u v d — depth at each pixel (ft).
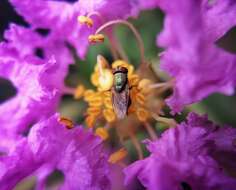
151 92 0.29
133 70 0.30
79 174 0.27
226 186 0.24
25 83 0.28
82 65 0.34
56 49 0.31
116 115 0.29
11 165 0.26
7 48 0.29
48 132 0.27
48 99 0.27
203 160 0.25
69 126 0.27
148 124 0.29
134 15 0.28
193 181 0.25
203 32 0.22
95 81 0.30
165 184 0.24
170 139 0.26
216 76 0.24
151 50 0.34
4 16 0.38
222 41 0.34
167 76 0.31
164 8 0.24
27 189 0.33
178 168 0.25
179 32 0.22
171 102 0.25
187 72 0.24
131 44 0.34
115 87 0.28
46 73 0.27
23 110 0.29
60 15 0.30
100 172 0.27
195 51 0.22
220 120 0.33
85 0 0.28
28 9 0.30
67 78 0.34
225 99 0.33
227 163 0.26
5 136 0.30
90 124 0.30
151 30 0.35
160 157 0.25
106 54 0.34
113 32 0.31
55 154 0.27
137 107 0.29
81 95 0.31
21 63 0.28
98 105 0.30
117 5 0.28
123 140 0.30
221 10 0.26
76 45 0.30
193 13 0.22
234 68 0.24
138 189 0.31
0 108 0.30
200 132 0.26
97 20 0.29
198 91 0.25
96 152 0.27
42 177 0.31
